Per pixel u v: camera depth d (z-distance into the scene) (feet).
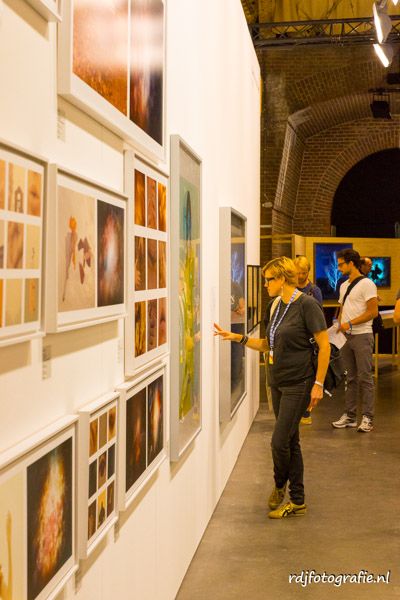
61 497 6.70
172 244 12.31
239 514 17.69
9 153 5.31
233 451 21.89
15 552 5.64
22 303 5.60
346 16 46.03
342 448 24.56
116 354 8.84
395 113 56.13
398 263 48.42
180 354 12.60
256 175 30.37
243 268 22.65
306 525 16.90
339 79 47.19
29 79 6.00
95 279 7.57
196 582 13.58
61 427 6.52
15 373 5.79
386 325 41.63
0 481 5.32
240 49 24.03
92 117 7.74
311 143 57.21
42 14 6.20
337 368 24.29
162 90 11.00
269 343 17.19
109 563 8.68
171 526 12.53
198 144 15.52
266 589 13.32
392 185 57.62
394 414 30.50
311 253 47.67
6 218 5.25
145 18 9.71
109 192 8.07
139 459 9.80
